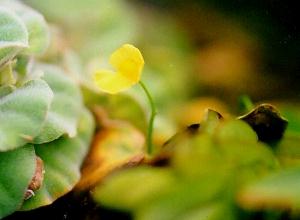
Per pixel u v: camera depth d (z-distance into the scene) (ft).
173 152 0.42
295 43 0.59
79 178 0.48
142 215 0.38
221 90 0.61
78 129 0.51
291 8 0.60
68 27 0.65
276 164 0.39
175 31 0.66
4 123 0.44
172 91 0.62
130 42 0.66
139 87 0.59
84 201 0.47
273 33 0.60
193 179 0.38
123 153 0.52
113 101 0.56
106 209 0.45
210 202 0.38
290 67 0.58
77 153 0.49
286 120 0.42
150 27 0.67
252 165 0.38
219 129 0.40
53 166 0.48
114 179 0.39
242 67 0.61
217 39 0.64
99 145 0.52
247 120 0.43
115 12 0.67
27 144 0.45
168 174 0.39
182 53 0.65
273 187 0.35
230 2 0.64
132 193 0.39
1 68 0.46
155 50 0.65
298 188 0.35
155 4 0.68
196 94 0.62
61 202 0.48
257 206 0.37
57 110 0.50
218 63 0.62
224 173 0.38
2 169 0.44
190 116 0.58
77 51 0.64
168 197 0.38
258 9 0.62
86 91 0.56
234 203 0.37
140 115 0.56
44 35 0.50
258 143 0.40
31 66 0.50
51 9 0.65
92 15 0.66
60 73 0.52
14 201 0.44
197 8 0.66
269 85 0.58
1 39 0.46
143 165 0.45
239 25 0.63
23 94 0.45
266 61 0.60
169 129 0.56
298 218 0.38
